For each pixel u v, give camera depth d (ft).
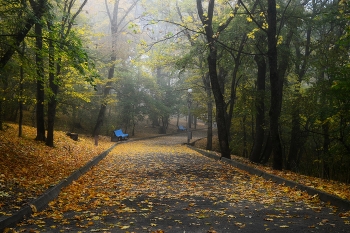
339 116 55.01
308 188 30.14
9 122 86.43
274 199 27.89
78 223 20.48
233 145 110.01
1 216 19.34
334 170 68.13
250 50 72.69
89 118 137.69
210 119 105.81
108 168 50.98
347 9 56.95
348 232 18.16
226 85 103.81
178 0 91.25
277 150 53.06
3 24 39.65
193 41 75.82
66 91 74.33
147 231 18.80
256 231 18.60
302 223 20.20
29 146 56.29
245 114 89.45
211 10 62.80
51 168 43.50
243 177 42.63
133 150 88.48
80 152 70.03
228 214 22.84
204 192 31.40
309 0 73.56
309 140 88.58
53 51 44.24
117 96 147.43
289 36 70.23
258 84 74.90
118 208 24.89
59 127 116.26
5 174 33.68
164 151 86.79
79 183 36.37
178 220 21.13
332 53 59.36
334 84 42.78
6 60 40.45
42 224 20.13
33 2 41.73
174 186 35.45
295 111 68.80
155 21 59.82
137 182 38.17
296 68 73.82
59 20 56.80
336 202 25.16
